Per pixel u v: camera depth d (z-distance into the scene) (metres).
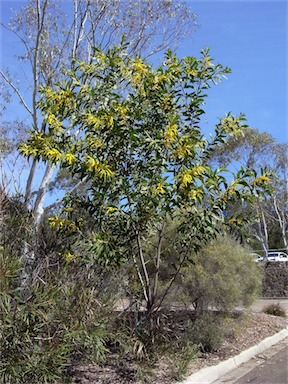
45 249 6.92
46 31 11.05
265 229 37.47
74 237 7.30
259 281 11.13
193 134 6.91
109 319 6.45
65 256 6.73
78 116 7.14
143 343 6.95
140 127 7.02
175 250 8.95
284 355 9.47
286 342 10.92
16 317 5.10
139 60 7.27
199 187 6.70
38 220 8.42
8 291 5.07
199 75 7.34
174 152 6.78
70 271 6.43
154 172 6.84
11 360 4.99
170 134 6.68
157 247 8.23
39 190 9.42
